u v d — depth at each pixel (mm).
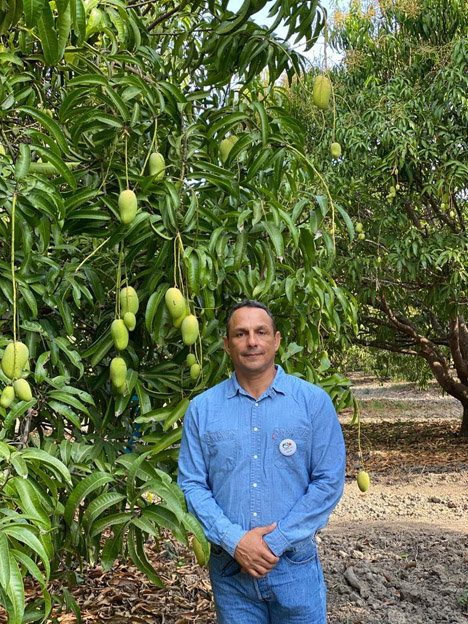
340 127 5969
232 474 1714
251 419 1721
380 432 9688
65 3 1283
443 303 6602
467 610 3084
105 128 1968
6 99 1799
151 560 3994
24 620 1933
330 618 3113
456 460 7145
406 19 6422
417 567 3699
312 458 1730
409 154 5949
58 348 2014
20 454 1521
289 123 2184
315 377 2246
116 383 1870
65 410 1878
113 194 2037
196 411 1783
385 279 6648
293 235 1882
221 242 1915
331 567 3760
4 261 1954
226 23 2209
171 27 3139
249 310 1729
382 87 6414
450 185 5750
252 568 1623
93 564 2076
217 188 2090
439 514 4992
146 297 2059
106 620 3131
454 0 6156
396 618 3033
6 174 1798
